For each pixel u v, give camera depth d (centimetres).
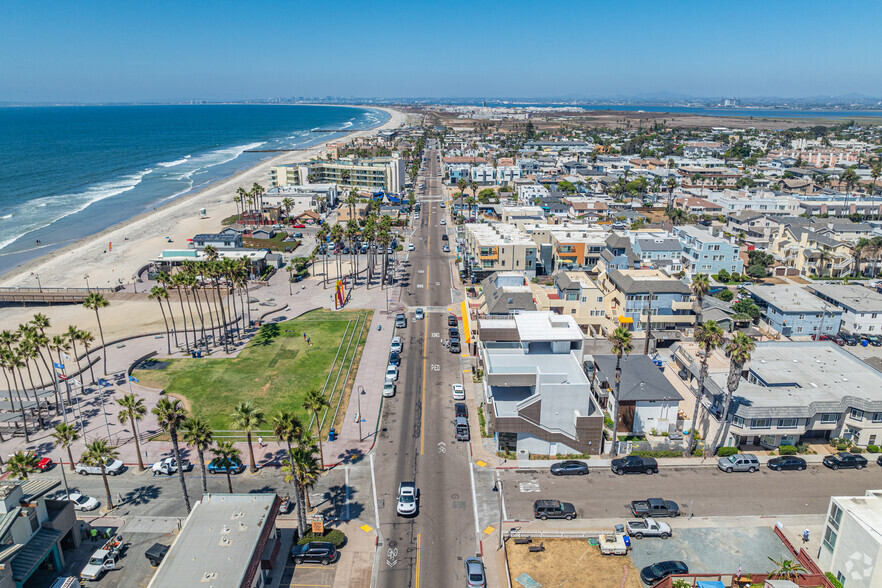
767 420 7456
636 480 7025
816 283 14438
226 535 5378
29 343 8275
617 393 7781
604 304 11194
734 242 17075
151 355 10544
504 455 7494
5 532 5119
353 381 9569
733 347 7025
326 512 6450
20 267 16138
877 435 7606
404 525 6241
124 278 14975
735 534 6119
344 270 15925
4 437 7994
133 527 6225
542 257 15438
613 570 5591
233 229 19362
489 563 5719
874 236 16275
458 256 17050
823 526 6244
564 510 6328
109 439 7931
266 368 10062
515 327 8669
